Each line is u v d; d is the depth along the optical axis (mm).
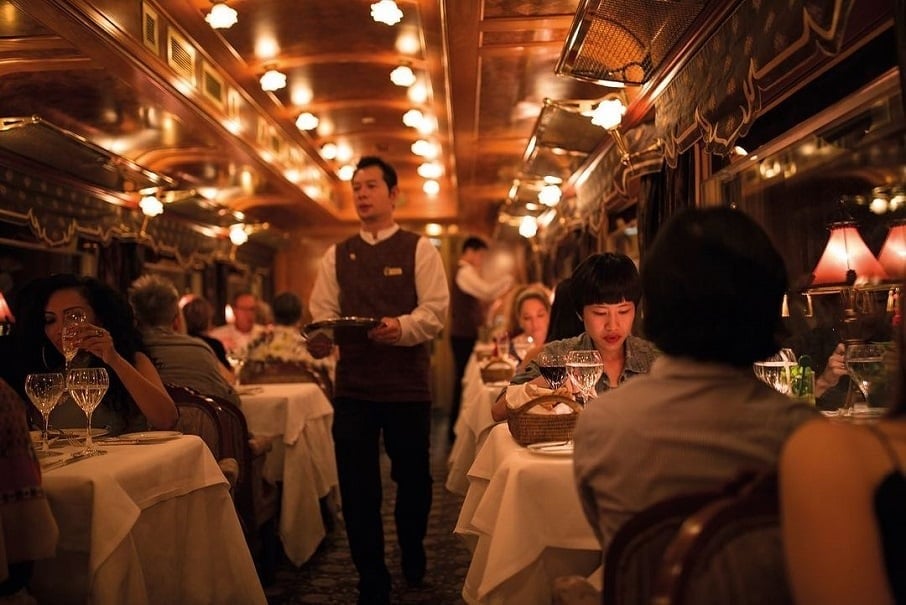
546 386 3057
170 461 2832
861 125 3383
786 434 1389
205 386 4281
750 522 1239
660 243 1519
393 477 4145
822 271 3340
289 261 13727
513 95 6418
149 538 2707
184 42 5473
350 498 3918
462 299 9898
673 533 1336
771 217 4227
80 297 3367
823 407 3041
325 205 11094
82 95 5336
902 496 1077
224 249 10680
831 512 1079
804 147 3785
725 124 3445
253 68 6219
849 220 3594
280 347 6191
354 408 3967
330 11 5129
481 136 7887
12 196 5594
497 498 2445
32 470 2176
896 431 1166
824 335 3621
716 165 4734
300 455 5008
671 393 1461
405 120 7465
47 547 2158
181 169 8023
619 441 1479
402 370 3994
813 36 2555
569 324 3545
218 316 11203
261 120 7602
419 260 4102
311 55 5984
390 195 4234
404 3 4988
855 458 1108
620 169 5789
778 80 2914
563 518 2318
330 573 4555
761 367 2705
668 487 1419
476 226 14133
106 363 3273
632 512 1448
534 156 7352
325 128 8242
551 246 11344
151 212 7562
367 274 4121
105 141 6645
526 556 2283
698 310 1448
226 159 7574
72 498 2389
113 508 2406
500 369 5418
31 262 6594
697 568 1217
